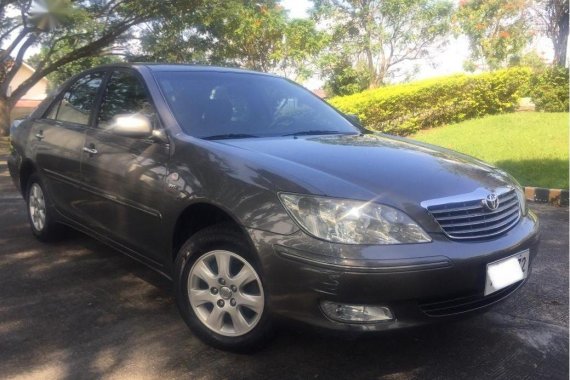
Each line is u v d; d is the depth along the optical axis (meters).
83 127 4.25
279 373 2.89
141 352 3.09
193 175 3.14
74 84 4.74
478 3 22.73
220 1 17.09
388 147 3.59
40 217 5.01
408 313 2.63
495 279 2.81
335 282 2.55
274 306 2.75
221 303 3.04
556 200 7.45
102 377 2.83
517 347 3.20
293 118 4.10
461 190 2.95
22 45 17.95
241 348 3.00
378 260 2.54
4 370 2.87
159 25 17.84
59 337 3.25
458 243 2.73
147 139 3.54
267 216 2.76
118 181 3.67
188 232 3.36
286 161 3.00
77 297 3.83
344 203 2.66
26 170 5.11
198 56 19.03
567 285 4.20
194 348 3.14
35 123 5.00
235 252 2.93
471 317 2.86
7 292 3.91
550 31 20.28
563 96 13.50
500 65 22.33
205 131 3.55
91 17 16.47
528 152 9.72
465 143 10.88
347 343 3.21
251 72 4.50
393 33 23.83
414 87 12.94
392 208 2.68
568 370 2.96
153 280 4.17
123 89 4.04
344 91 22.73
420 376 2.88
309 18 22.56
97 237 4.14
